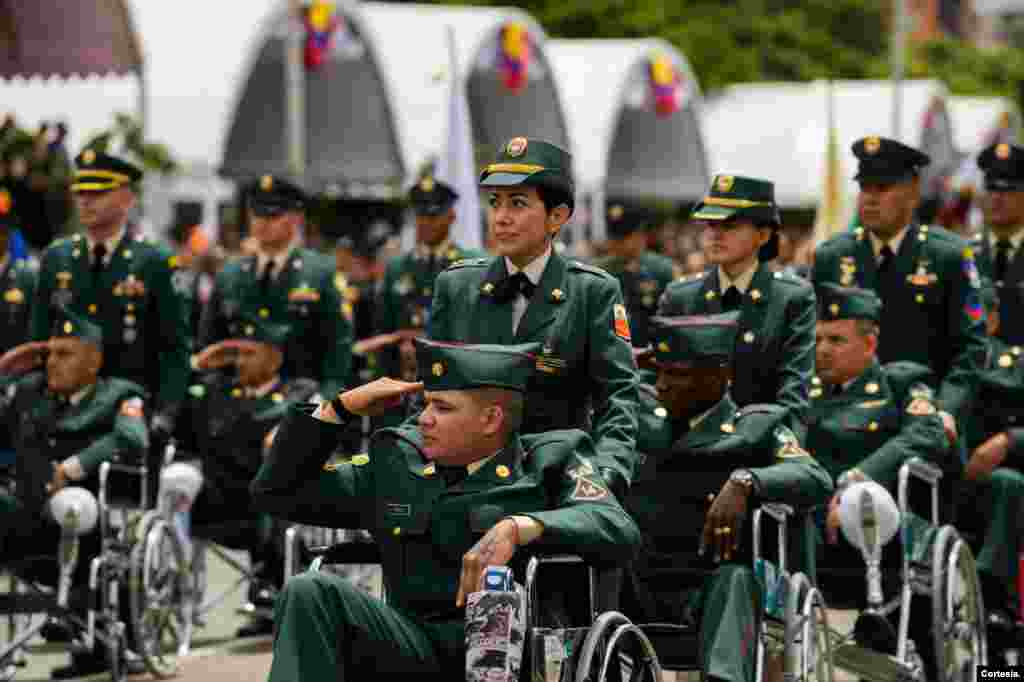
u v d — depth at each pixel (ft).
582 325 48.80
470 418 43.91
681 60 250.57
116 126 139.95
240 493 80.02
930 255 71.87
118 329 74.79
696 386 54.03
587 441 46.06
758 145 269.85
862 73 366.84
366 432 86.69
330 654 41.98
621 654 45.32
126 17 104.99
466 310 49.39
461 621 44.47
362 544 46.93
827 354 65.72
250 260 84.89
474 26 210.59
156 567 71.82
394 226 193.57
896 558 63.77
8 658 66.59
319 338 84.79
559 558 44.78
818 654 55.01
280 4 175.32
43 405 69.77
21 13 103.24
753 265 61.52
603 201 237.25
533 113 219.41
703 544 52.13
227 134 171.22
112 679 68.74
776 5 372.99
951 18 619.26
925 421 64.80
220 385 80.23
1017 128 306.96
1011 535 68.49
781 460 53.88
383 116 189.78
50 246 75.56
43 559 68.64
